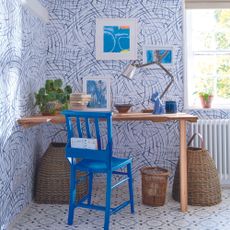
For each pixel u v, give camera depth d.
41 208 2.68
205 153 2.80
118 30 3.27
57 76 3.30
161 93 3.29
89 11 3.28
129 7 3.27
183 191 2.59
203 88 3.43
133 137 3.31
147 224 2.36
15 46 2.31
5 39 2.12
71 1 3.27
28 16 2.63
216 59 3.43
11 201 2.29
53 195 2.77
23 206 2.57
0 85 2.05
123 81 3.30
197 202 2.72
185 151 2.57
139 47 3.28
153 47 3.27
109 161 2.24
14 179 2.33
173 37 3.28
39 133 3.07
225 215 2.51
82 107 2.93
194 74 3.43
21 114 2.47
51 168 2.77
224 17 3.40
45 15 3.15
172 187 3.04
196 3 3.27
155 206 2.71
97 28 3.27
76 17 3.28
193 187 2.73
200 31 3.42
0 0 2.03
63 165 2.78
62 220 2.44
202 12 3.40
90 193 2.70
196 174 2.72
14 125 2.31
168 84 3.28
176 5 3.27
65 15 3.28
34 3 2.74
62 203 2.78
